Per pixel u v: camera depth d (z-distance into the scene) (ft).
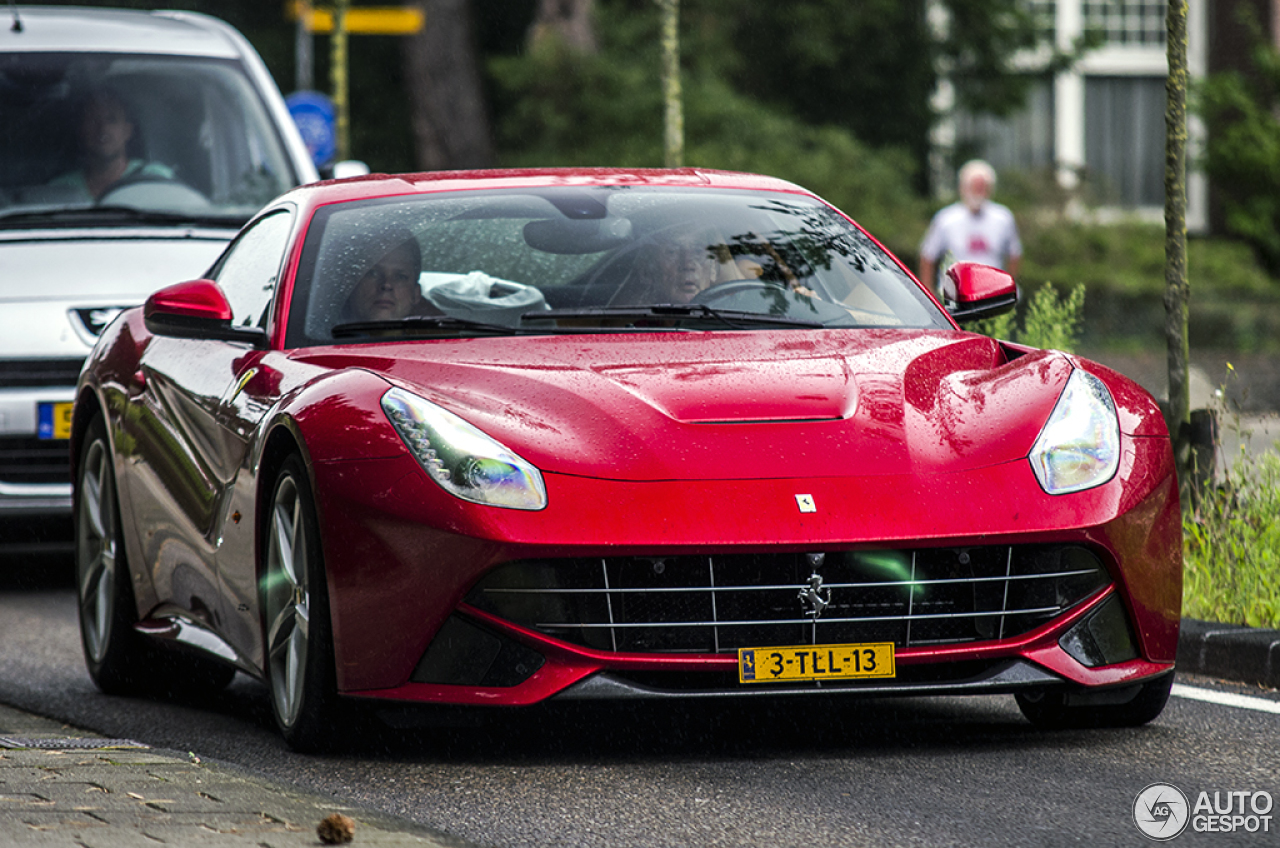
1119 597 44.70
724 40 257.75
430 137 274.77
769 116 247.29
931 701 51.75
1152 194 262.47
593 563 41.96
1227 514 64.44
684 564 41.96
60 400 81.87
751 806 39.45
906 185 247.50
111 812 36.37
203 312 51.83
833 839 36.60
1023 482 43.39
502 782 42.14
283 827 35.32
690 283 51.83
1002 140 266.98
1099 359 195.11
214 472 51.03
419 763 44.37
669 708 50.26
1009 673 43.27
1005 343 51.83
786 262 53.16
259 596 47.98
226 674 59.31
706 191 56.34
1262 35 234.79
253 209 90.58
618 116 247.91
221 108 93.20
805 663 42.24
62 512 82.28
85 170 90.38
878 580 42.37
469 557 41.98
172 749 46.75
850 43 261.24
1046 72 261.44
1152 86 263.08
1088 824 37.58
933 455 43.45
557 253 52.26
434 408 43.93
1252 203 227.40
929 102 264.11
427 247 52.34
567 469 42.55
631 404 44.04
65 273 83.76
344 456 43.62
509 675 42.32
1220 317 212.23
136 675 58.75
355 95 300.20
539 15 267.80
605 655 41.96
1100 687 44.14
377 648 43.14
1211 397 67.87
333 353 48.65
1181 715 49.60
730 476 42.39
